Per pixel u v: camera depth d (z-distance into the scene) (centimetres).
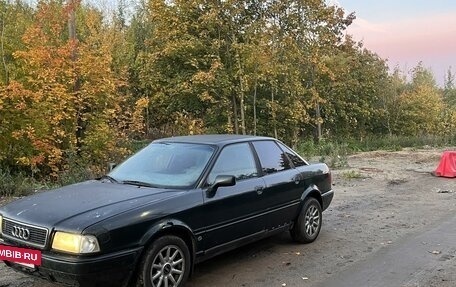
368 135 3662
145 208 460
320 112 3131
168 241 470
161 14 2362
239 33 2431
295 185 663
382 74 3809
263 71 2366
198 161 551
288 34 2588
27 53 1500
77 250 412
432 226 806
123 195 489
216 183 523
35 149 1494
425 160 1994
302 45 2720
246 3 2475
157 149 599
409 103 3909
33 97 1470
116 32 2647
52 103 1498
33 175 1452
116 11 3147
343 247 680
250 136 643
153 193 496
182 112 2434
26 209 470
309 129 3231
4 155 1480
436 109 4116
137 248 443
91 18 2283
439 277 549
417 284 527
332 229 788
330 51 2944
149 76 2408
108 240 423
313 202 705
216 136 629
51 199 491
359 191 1191
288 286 522
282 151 675
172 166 556
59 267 416
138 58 2484
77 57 1578
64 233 421
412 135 3772
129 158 611
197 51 2356
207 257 527
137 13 3030
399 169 1652
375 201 1049
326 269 582
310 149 2353
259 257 629
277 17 2570
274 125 2541
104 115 1612
